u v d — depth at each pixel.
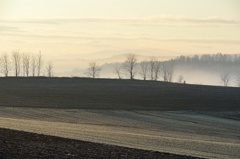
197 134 55.16
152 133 50.94
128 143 34.00
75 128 47.97
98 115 71.69
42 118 64.75
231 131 61.06
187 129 60.69
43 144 24.44
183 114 78.50
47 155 19.83
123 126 59.25
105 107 82.19
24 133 29.47
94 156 20.69
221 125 67.31
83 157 20.08
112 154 21.94
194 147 35.34
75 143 26.56
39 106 80.06
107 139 36.22
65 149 22.75
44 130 40.09
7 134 27.92
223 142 45.34
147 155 22.73
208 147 36.28
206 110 84.50
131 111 78.75
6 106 78.06
